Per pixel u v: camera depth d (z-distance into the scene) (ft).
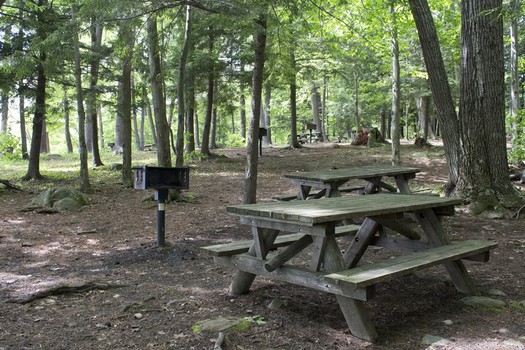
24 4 38.11
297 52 61.77
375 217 13.07
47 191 31.73
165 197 19.92
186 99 62.03
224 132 134.21
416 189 34.71
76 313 12.10
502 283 14.39
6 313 12.04
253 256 12.95
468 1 25.54
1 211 29.96
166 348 9.91
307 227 11.27
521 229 21.93
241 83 61.26
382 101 92.48
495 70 25.30
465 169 26.17
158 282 14.93
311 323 11.27
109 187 41.37
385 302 12.87
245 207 12.39
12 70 34.76
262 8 23.35
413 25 38.34
